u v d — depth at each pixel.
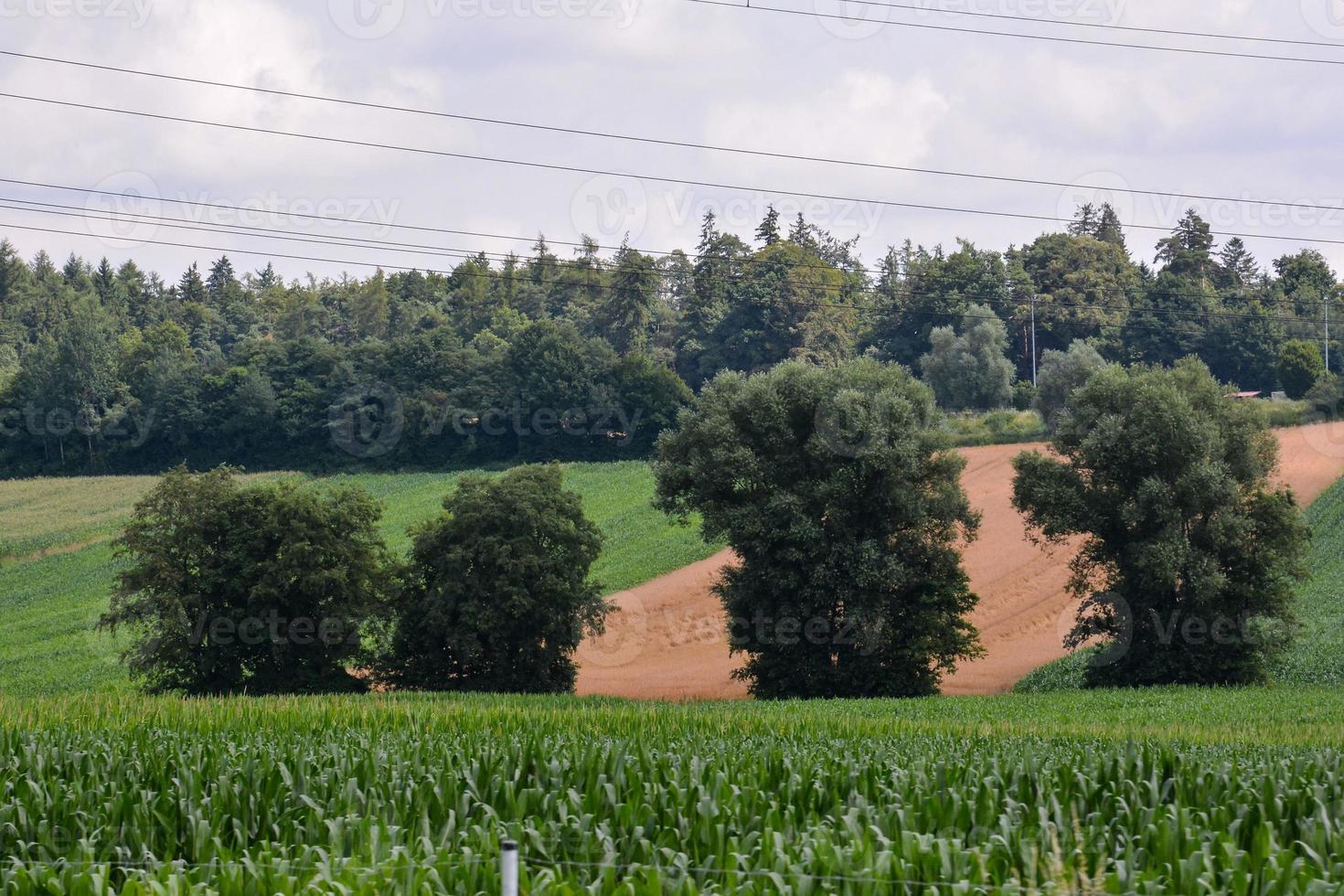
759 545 69.56
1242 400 76.12
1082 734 42.06
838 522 70.25
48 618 106.94
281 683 72.31
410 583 77.06
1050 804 22.39
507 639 75.50
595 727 37.88
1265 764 27.73
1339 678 72.25
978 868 17.59
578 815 21.48
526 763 25.27
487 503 75.38
